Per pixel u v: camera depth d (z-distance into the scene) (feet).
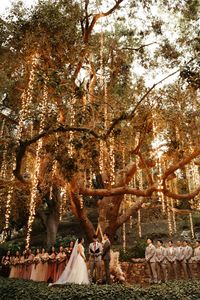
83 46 40.34
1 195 56.29
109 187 43.91
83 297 26.03
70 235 88.84
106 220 52.80
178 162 41.98
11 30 38.42
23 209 70.74
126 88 55.16
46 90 35.22
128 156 49.37
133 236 84.89
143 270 48.37
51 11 37.86
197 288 28.02
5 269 61.62
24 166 55.21
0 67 42.45
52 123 32.55
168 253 45.11
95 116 35.86
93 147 35.35
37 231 104.94
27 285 32.04
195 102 41.98
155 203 58.39
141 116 42.50
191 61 37.96
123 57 52.39
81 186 44.42
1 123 49.70
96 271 38.52
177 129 41.47
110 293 26.58
